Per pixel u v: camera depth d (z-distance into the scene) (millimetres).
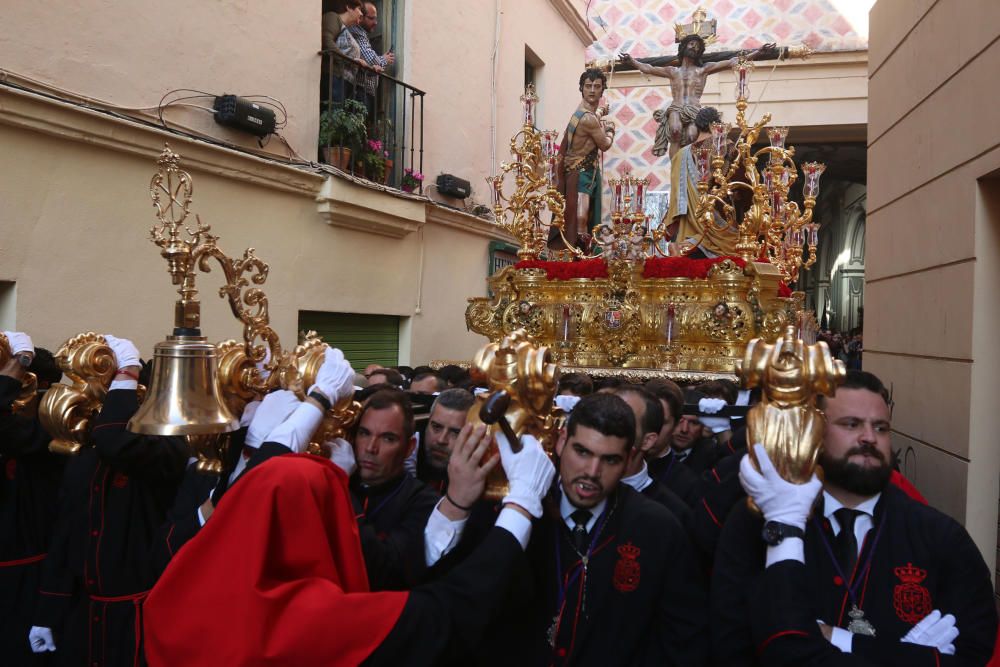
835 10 13078
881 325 6574
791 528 1929
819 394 2100
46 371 3781
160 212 2096
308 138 7043
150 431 1913
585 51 14211
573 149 8719
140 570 3227
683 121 7766
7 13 4484
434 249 9039
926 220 5477
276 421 2195
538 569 2338
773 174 6848
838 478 2166
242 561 1774
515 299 6504
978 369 4609
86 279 4992
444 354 9273
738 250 5949
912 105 5820
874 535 2193
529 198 7090
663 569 2301
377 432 2703
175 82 5648
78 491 3271
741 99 6398
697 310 5879
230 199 6047
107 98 5117
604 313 5867
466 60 9836
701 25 8078
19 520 3621
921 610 2088
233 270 2254
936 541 2145
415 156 8719
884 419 2158
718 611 2137
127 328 5289
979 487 4590
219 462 2346
